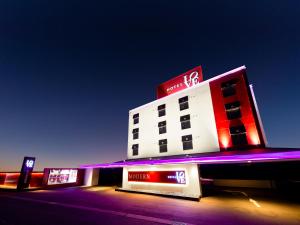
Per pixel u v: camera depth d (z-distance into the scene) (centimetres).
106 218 1030
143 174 2183
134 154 3531
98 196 1847
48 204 1420
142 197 1772
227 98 2625
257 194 1861
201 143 2661
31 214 1106
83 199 1662
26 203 1459
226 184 2644
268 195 1784
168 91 3484
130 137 3759
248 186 2466
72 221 966
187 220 1004
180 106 3125
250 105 2386
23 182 2306
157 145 3203
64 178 2805
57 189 2498
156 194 1862
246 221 984
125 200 1608
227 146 2416
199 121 2795
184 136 2883
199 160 1695
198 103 2912
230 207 1310
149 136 3394
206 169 2956
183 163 1870
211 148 2541
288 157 1248
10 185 2897
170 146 3008
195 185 1730
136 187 2202
